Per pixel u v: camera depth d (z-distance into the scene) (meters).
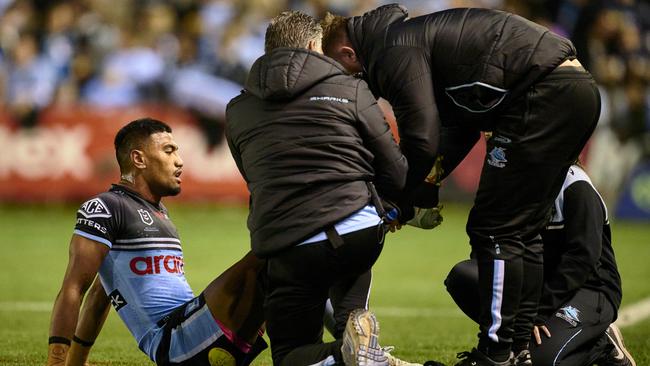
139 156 14.91
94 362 17.77
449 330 22.58
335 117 12.38
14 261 34.94
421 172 13.27
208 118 50.12
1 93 49.75
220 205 50.31
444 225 47.25
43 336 20.97
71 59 50.88
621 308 25.70
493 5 53.38
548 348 14.38
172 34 51.62
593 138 48.84
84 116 49.22
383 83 13.20
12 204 50.66
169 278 14.74
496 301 13.48
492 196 13.50
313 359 12.22
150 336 14.52
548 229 14.92
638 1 52.28
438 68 13.30
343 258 12.26
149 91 50.34
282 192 12.27
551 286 14.63
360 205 12.27
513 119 13.30
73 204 49.66
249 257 13.59
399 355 18.86
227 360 13.95
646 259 36.31
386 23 13.48
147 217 14.70
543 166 13.27
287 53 12.56
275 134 12.45
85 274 13.98
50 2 52.25
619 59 50.78
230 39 51.88
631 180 49.06
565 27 52.22
